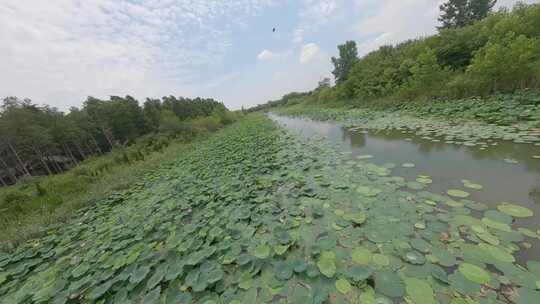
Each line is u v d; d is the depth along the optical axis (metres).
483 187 2.67
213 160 6.71
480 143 4.11
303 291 1.61
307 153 5.48
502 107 5.49
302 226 2.44
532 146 3.55
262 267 1.92
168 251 2.39
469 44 10.10
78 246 3.08
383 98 13.05
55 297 2.00
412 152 4.38
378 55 17.22
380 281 1.59
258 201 3.21
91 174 8.02
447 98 7.87
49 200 5.49
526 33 7.57
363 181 3.32
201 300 1.70
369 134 6.77
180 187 4.71
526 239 1.75
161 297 1.84
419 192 2.74
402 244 1.90
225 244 2.30
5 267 2.88
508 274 1.47
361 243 2.02
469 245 1.76
